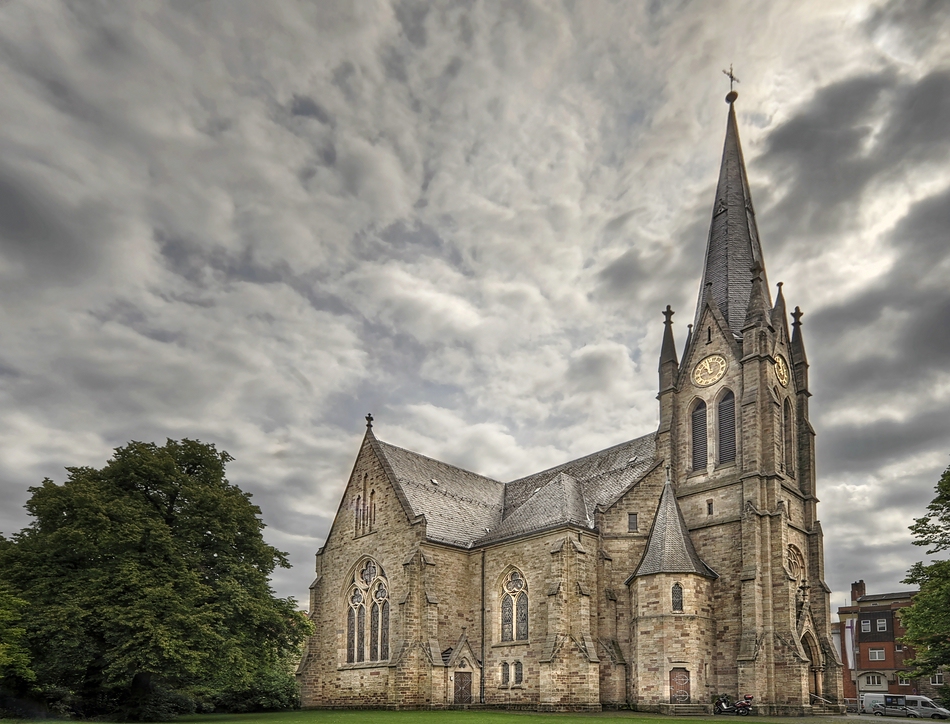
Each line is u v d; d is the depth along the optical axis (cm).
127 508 4672
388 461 7019
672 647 5331
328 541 7369
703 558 5869
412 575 6188
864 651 10369
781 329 6562
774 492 5672
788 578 5388
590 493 6825
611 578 5862
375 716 4869
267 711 6281
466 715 4891
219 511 5147
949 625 4375
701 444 6341
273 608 5138
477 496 7650
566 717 4600
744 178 7412
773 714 5056
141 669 4284
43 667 4419
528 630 5906
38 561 4634
